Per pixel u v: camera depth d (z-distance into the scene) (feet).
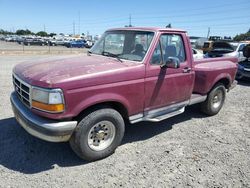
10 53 81.97
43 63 13.04
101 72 11.59
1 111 18.60
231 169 12.24
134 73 12.71
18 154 12.78
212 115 20.06
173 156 13.24
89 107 11.87
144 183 10.86
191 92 16.70
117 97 12.17
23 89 11.92
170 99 15.15
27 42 163.43
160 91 14.24
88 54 15.93
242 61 35.88
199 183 11.04
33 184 10.52
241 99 25.70
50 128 10.66
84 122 11.54
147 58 13.32
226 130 17.17
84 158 12.19
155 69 13.66
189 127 17.43
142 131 16.38
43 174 11.24
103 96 11.64
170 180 11.16
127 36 14.74
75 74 11.09
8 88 25.81
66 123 10.89
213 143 15.02
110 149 12.78
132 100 12.96
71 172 11.48
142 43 13.93
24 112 11.71
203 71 17.84
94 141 12.28
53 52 96.94
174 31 14.85
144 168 12.00
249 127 17.87
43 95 10.55
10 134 14.88
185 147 14.33
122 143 14.53
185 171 11.89
